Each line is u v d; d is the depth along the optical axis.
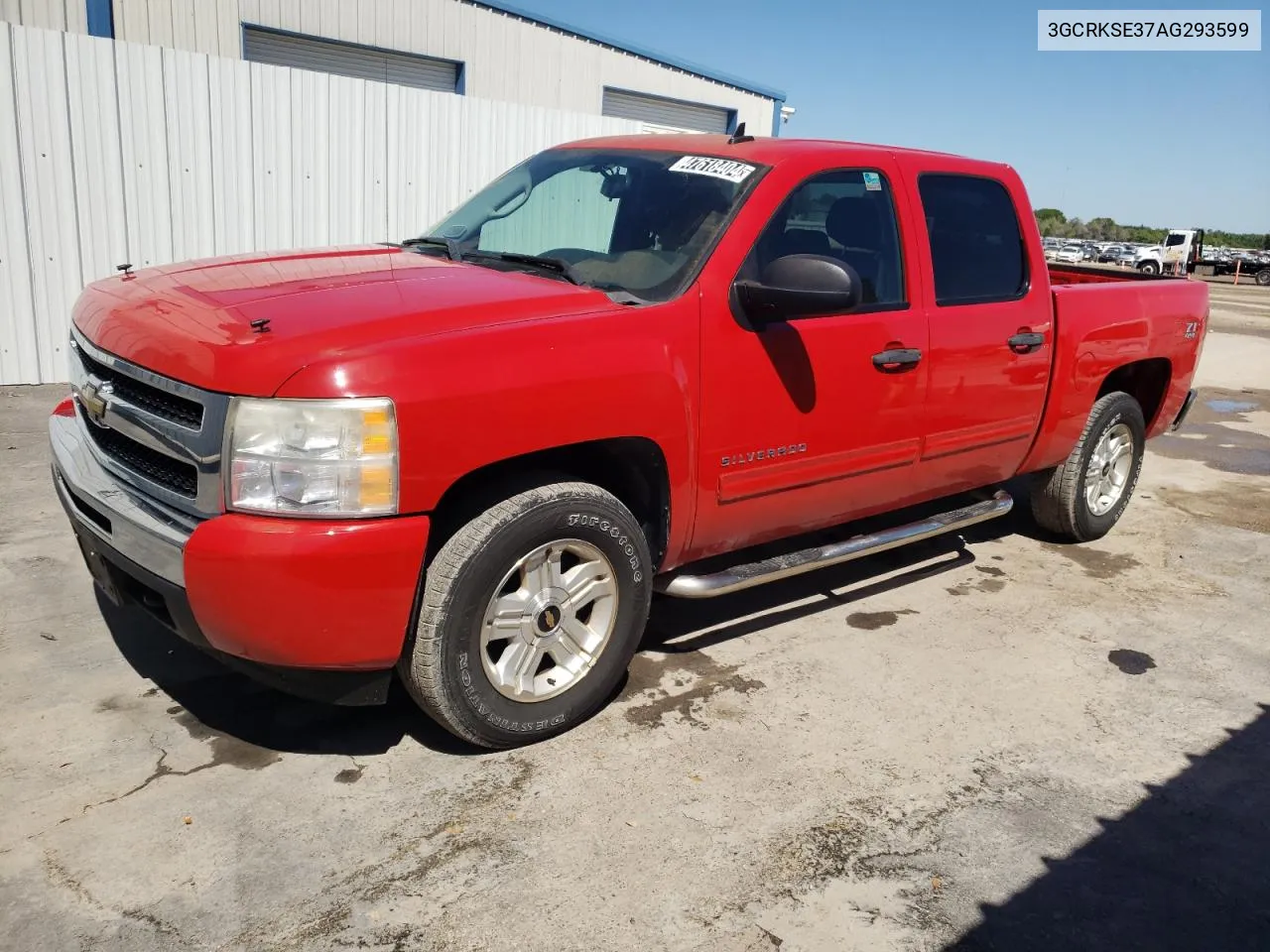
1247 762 3.52
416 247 4.16
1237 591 5.16
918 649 4.22
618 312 3.18
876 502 4.22
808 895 2.68
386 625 2.77
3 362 7.79
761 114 18.59
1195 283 5.93
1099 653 4.32
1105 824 3.10
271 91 8.68
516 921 2.50
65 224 7.88
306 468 2.63
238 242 8.81
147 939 2.36
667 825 2.92
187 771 3.02
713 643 4.14
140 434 2.91
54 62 7.57
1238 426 9.76
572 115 10.84
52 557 4.46
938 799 3.16
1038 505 5.58
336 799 2.93
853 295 3.19
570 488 3.11
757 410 3.54
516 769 3.15
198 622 2.71
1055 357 4.81
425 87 14.32
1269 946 2.63
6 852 2.61
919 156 4.27
